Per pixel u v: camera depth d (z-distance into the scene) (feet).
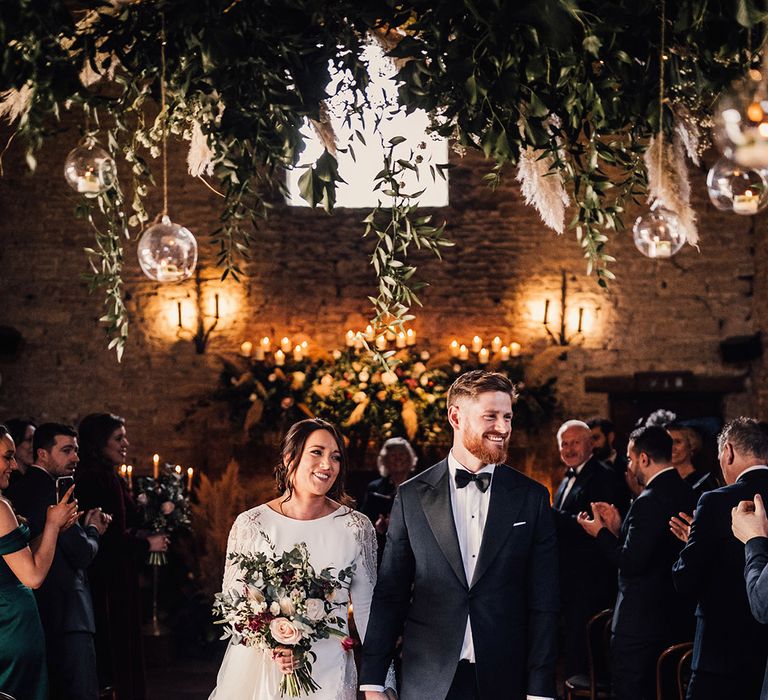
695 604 13.76
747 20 6.71
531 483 9.60
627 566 13.51
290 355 26.45
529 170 8.36
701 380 26.37
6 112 8.14
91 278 8.70
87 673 14.02
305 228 27.37
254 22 7.46
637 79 7.72
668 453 13.87
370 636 9.53
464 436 9.27
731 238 26.55
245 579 9.73
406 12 7.73
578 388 26.71
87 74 8.48
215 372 27.07
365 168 27.48
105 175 8.20
